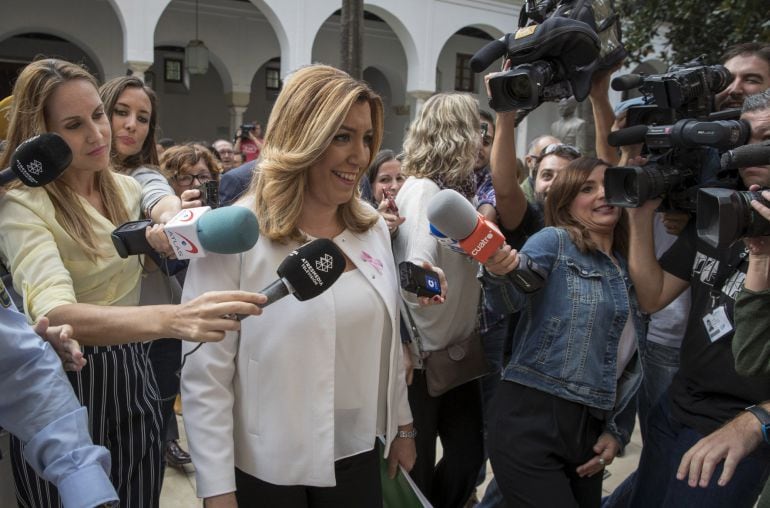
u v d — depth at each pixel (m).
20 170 1.58
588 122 6.40
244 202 1.91
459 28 14.01
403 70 17.42
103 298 1.97
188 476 3.82
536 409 2.32
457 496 2.97
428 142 2.89
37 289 1.72
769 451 2.18
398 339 2.03
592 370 2.30
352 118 1.80
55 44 15.58
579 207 2.42
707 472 2.00
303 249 1.60
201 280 1.76
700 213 1.76
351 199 1.99
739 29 5.59
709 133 2.03
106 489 1.39
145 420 2.04
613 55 2.70
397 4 13.25
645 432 2.86
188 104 17.75
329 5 12.60
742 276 2.22
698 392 2.37
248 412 1.81
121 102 2.75
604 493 3.72
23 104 1.81
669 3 6.24
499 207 2.94
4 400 1.44
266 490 1.86
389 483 2.24
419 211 2.74
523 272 2.10
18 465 1.81
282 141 1.82
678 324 3.27
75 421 1.45
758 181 1.98
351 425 1.94
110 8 13.91
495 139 2.86
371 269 1.94
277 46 15.66
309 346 1.78
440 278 2.09
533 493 2.29
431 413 2.84
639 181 2.12
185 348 1.80
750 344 1.89
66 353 1.56
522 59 2.32
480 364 2.77
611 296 2.35
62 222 1.86
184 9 14.59
